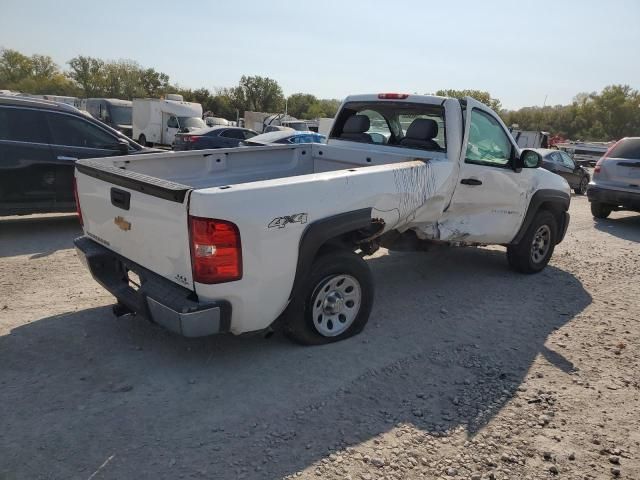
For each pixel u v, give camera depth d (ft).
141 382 11.89
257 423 10.58
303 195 12.17
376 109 19.65
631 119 271.69
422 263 22.70
